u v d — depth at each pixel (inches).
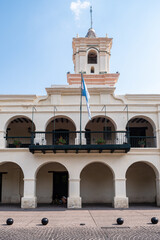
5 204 712.4
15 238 314.8
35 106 689.6
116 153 650.8
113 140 772.6
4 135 672.4
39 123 674.8
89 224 405.4
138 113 684.1
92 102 725.3
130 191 763.4
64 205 683.4
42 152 643.5
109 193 757.3
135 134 789.2
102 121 784.9
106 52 920.3
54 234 335.6
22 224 406.6
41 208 618.5
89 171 770.2
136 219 450.3
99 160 649.6
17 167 767.7
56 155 651.5
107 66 927.0
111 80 878.4
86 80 880.3
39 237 319.6
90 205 687.1
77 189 633.0
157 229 363.6
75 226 389.7
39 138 671.1
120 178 640.4
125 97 729.6
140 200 758.5
